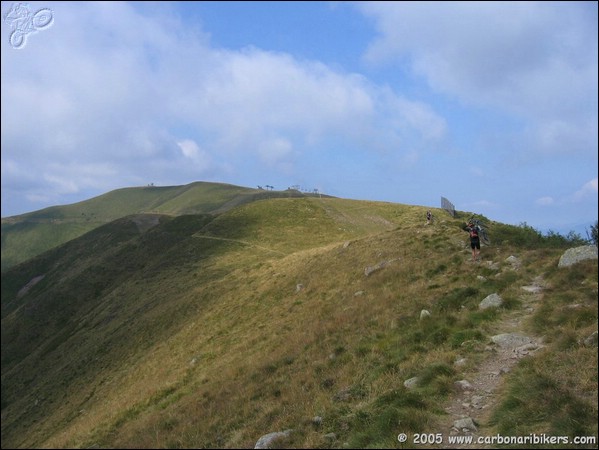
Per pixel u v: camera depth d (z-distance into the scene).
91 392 41.44
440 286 19.80
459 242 26.84
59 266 146.62
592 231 21.22
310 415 11.44
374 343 15.44
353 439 9.12
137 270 96.50
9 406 55.94
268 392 15.41
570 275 15.98
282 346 21.56
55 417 41.25
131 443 18.36
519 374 10.02
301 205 97.12
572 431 7.60
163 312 50.84
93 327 65.69
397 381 11.52
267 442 10.60
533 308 14.66
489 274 19.53
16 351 87.38
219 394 18.56
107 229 164.75
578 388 8.92
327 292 29.72
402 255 28.23
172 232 108.12
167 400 23.77
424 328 14.88
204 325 38.56
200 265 70.62
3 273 151.88
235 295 43.09
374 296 22.28
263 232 84.12
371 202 103.62
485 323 14.04
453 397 9.95
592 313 12.20
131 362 42.44
